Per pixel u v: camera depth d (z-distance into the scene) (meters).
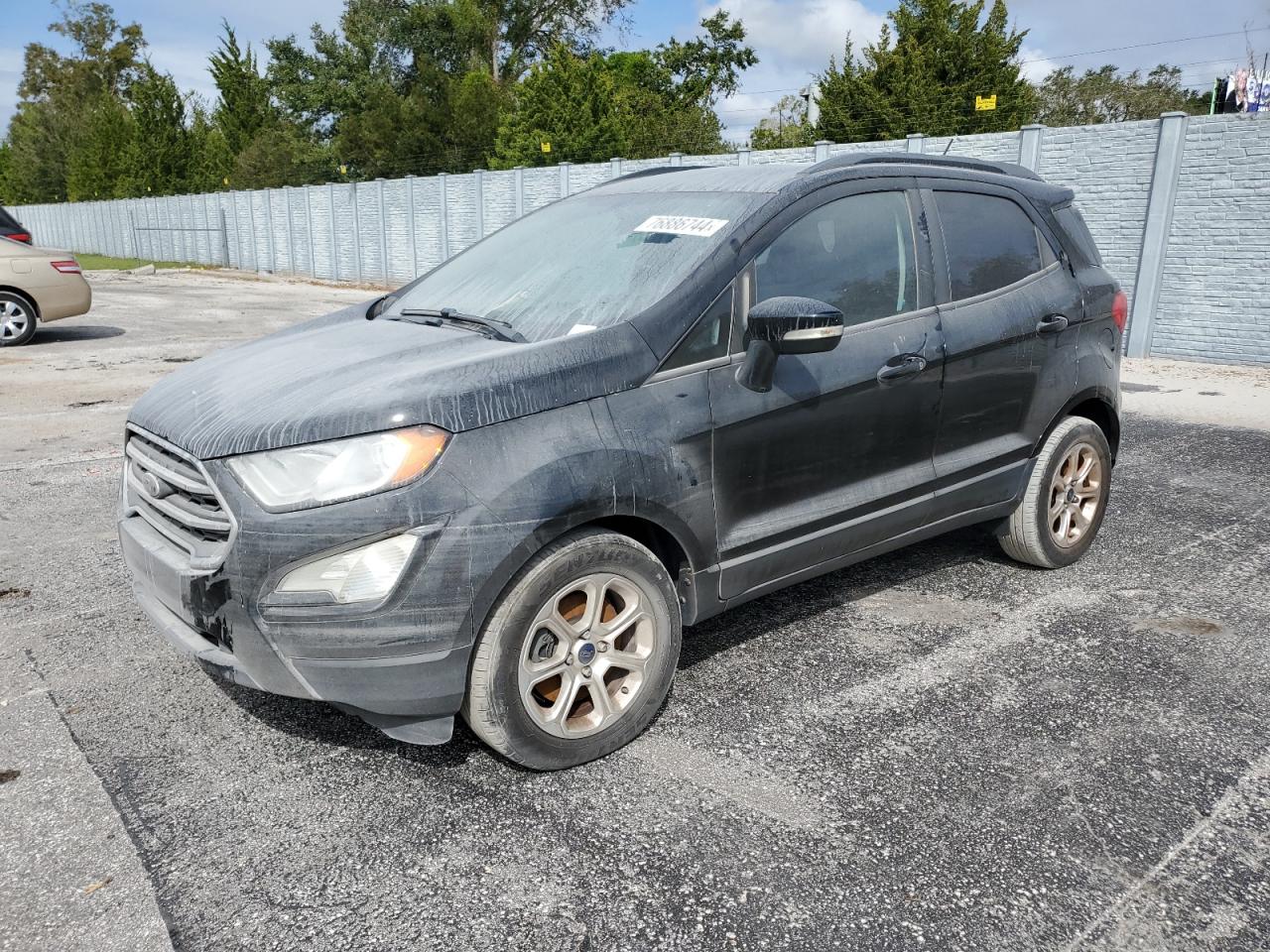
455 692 2.64
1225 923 2.28
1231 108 18.08
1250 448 7.16
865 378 3.44
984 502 4.08
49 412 8.15
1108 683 3.47
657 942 2.21
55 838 2.57
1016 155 12.90
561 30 52.62
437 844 2.56
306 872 2.44
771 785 2.83
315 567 2.52
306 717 3.22
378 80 50.94
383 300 4.05
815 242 3.42
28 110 78.12
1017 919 2.29
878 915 2.30
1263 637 3.87
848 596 4.30
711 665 3.61
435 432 2.57
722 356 3.10
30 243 12.81
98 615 4.04
